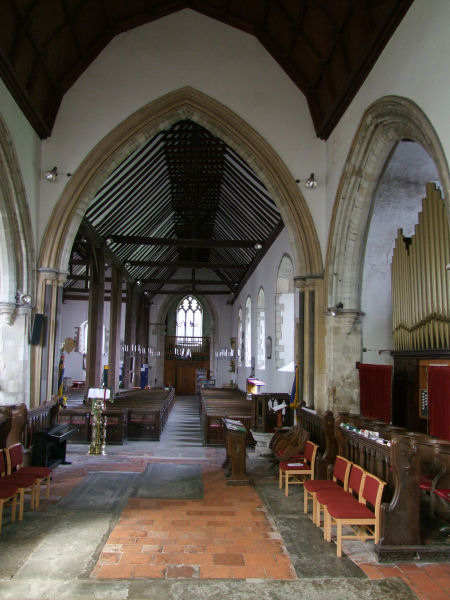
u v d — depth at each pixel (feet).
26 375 28.76
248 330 70.49
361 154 24.94
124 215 47.57
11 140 25.61
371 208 26.96
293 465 22.85
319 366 29.58
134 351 77.46
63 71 29.53
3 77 23.98
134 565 14.64
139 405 42.73
